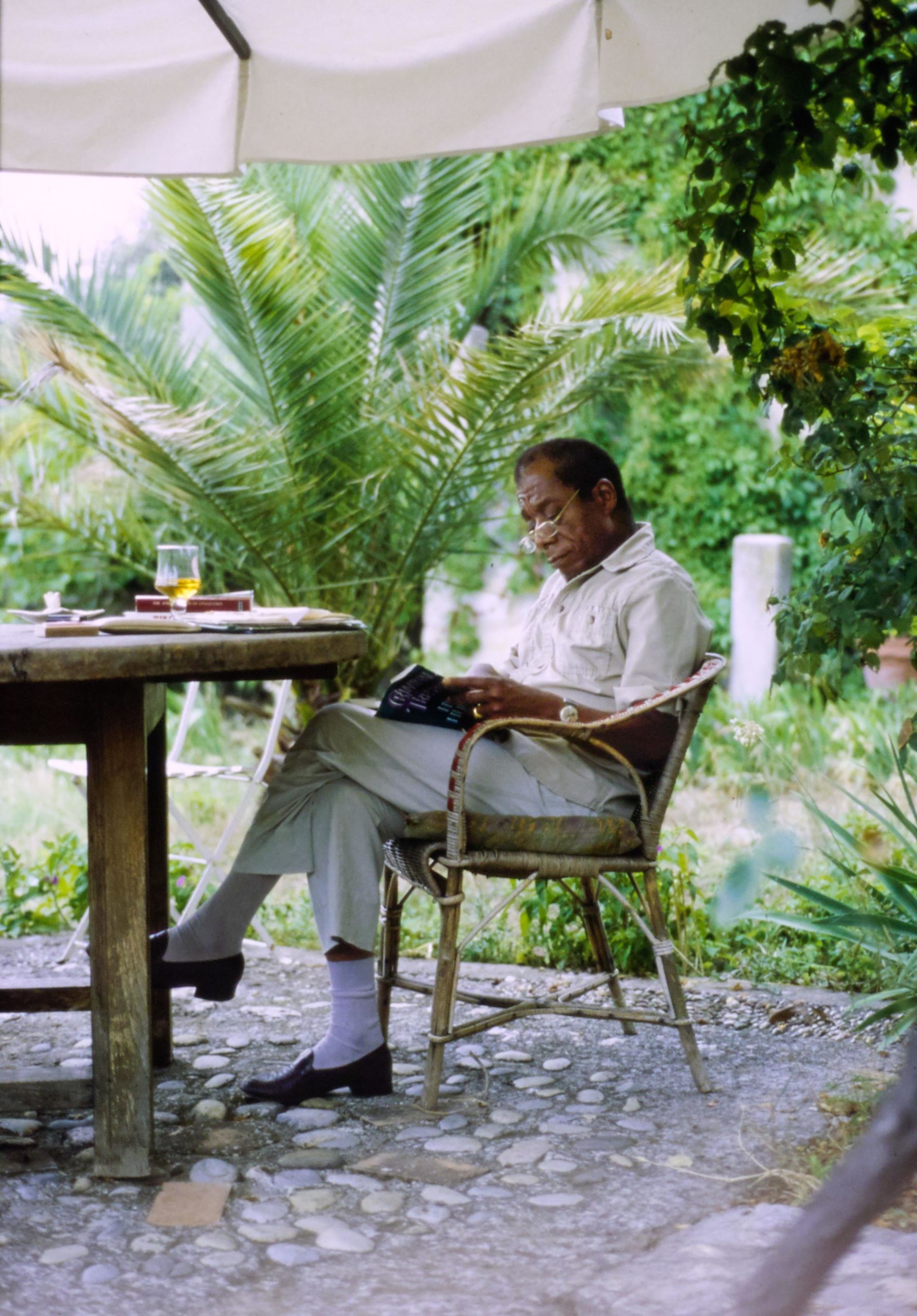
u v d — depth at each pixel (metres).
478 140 3.64
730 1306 2.01
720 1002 3.84
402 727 3.08
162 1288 2.19
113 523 6.79
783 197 8.52
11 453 6.94
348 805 3.00
